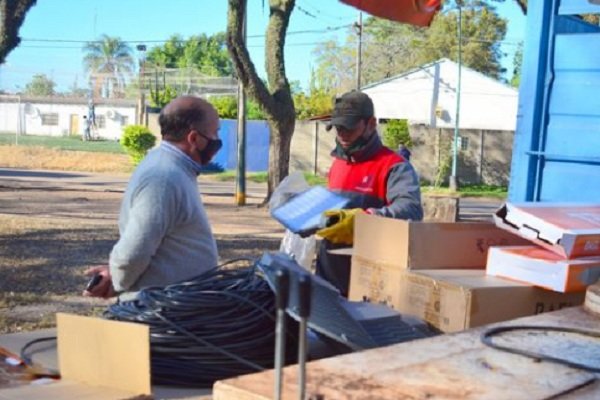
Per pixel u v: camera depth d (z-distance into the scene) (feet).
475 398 4.93
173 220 9.87
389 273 9.93
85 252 35.29
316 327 7.46
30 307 24.52
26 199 62.54
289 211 11.41
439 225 9.85
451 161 115.75
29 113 229.45
